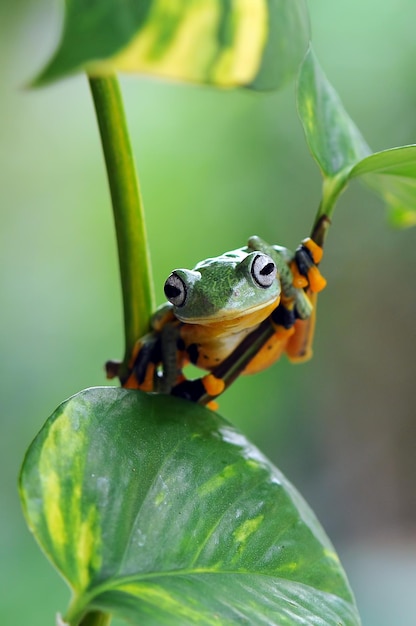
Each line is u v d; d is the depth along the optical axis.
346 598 0.28
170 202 0.73
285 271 0.31
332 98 0.31
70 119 0.76
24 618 0.55
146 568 0.27
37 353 0.75
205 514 0.28
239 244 0.74
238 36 0.25
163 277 0.71
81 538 0.27
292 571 0.28
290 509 0.29
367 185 0.33
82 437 0.27
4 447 0.71
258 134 0.74
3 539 0.64
